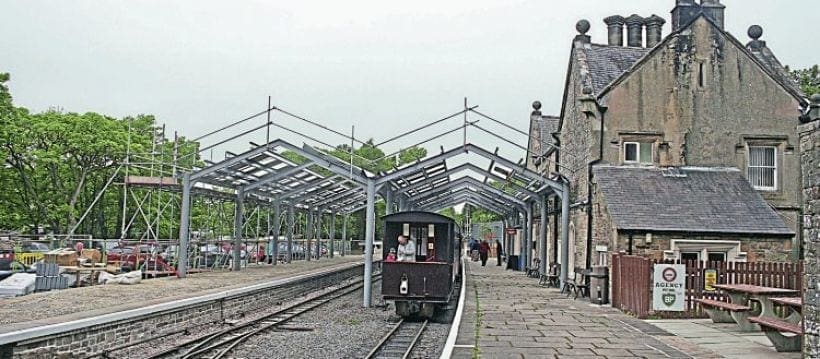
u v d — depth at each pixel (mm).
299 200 36562
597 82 24672
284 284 23422
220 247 33938
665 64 23484
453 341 12383
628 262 17188
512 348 11727
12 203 36969
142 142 38594
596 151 23031
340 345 14562
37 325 11352
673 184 22016
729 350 11656
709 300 15125
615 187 21562
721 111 23406
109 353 12586
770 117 23484
